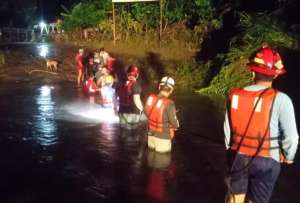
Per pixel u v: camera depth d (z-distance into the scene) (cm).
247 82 1406
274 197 636
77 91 1525
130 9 2520
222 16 2205
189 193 648
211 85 1503
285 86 1275
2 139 918
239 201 437
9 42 3466
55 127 1014
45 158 801
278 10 1725
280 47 1429
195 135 961
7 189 661
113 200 624
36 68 2027
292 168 752
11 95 1438
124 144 882
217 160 795
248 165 422
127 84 990
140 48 2284
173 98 1403
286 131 408
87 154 821
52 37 3366
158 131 822
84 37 2836
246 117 421
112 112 1179
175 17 2334
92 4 2834
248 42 1530
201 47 2133
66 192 652
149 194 644
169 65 1911
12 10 4338
